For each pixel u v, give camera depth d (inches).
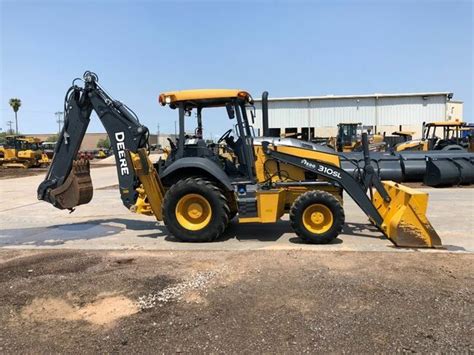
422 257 245.0
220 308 176.1
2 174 1222.9
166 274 221.0
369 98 1838.1
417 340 147.3
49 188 327.6
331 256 248.5
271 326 159.0
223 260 245.0
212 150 312.5
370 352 140.1
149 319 167.6
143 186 302.7
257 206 285.9
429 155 675.4
